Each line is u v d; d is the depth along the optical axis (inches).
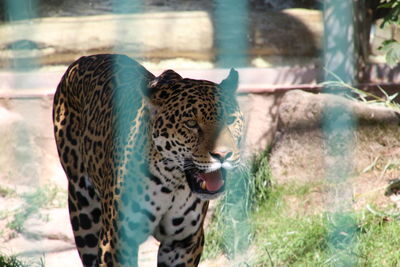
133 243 287.7
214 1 584.1
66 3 589.9
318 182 424.2
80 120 335.3
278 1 617.0
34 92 494.0
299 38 547.2
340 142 434.6
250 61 539.5
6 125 483.2
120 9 569.3
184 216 289.4
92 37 540.4
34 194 448.8
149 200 281.9
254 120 492.4
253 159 448.1
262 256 359.9
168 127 270.8
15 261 360.5
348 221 366.9
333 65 490.0
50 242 403.9
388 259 336.8
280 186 426.9
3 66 546.3
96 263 341.1
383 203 395.2
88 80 332.2
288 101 460.4
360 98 494.9
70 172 339.9
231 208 399.5
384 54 548.4
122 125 289.7
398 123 435.8
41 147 489.7
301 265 344.5
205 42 538.6
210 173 267.9
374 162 422.9
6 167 483.8
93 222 338.6
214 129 264.5
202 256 376.2
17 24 548.4
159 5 585.6
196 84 278.7
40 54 541.3
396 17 458.9
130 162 280.5
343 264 336.8
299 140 445.7
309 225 375.9
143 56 537.0
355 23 497.0
